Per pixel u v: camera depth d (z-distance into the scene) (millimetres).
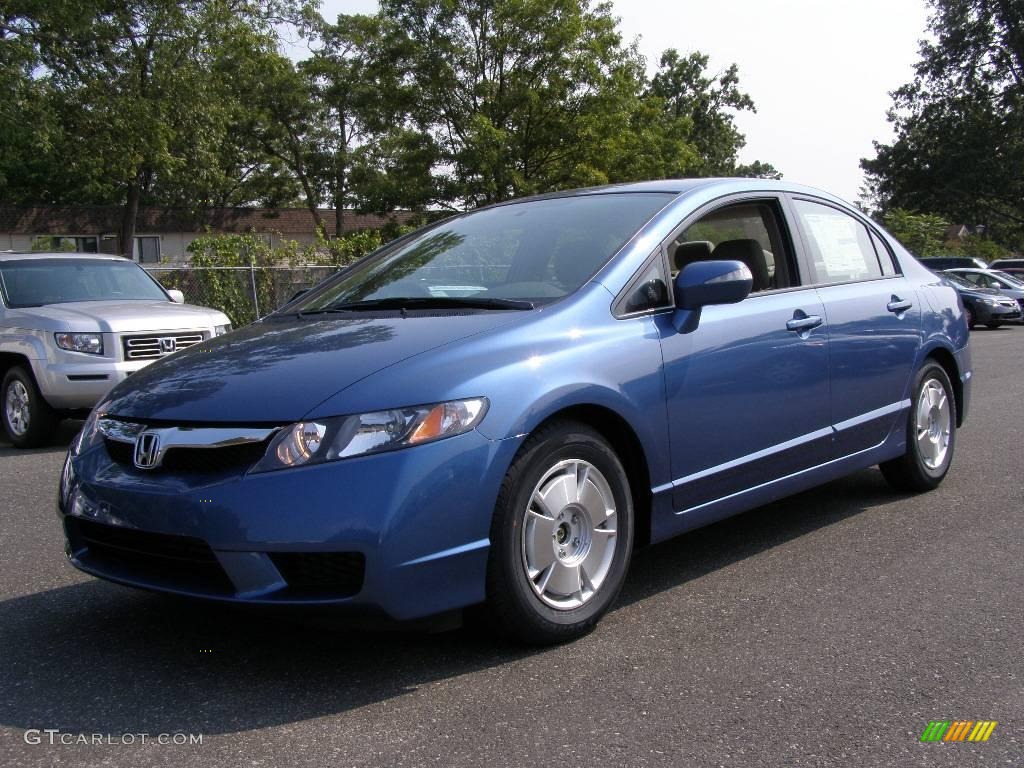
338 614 2883
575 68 32625
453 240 4426
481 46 33500
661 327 3719
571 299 3566
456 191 33750
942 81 49688
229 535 2859
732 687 2973
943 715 2777
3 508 5668
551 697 2908
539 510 3240
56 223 49250
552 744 2609
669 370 3676
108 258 9797
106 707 2887
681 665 3148
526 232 4199
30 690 3021
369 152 51938
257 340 3631
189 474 3018
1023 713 2791
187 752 2594
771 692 2934
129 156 27562
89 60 26938
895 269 5359
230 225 54750
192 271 17312
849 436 4688
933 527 4828
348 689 2992
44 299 8914
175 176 30281
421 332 3357
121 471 3162
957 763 2506
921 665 3137
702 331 3852
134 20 27109
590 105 33500
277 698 2936
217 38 27953
